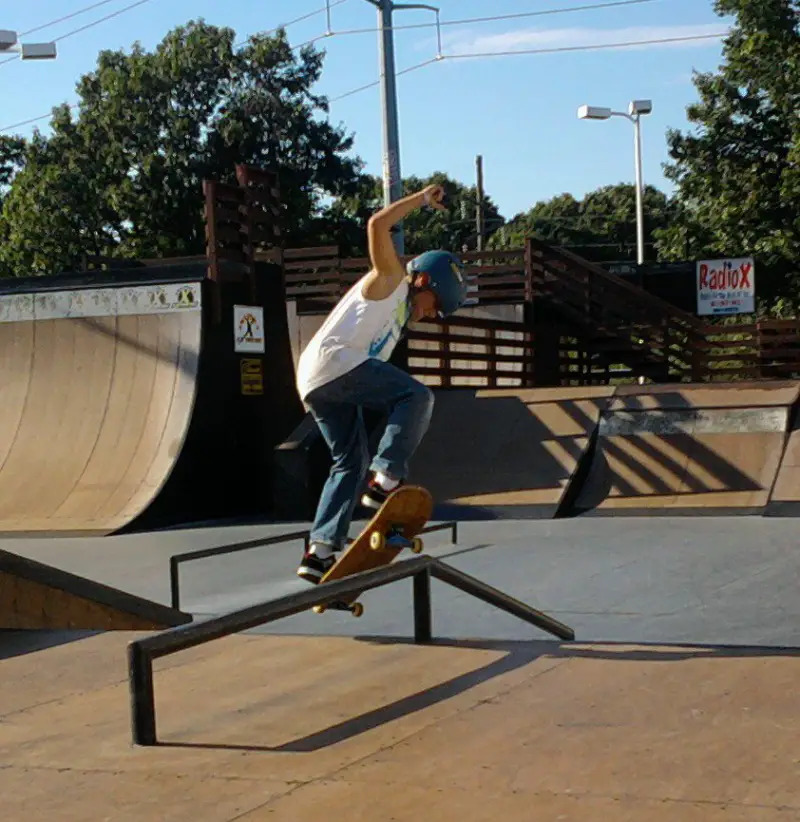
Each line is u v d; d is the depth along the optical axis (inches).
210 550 266.5
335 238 1700.3
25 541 445.1
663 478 450.6
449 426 511.5
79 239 1641.2
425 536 396.2
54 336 548.7
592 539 372.8
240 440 526.6
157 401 512.1
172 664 189.9
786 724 138.3
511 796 116.6
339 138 1715.1
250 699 163.8
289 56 1692.9
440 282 185.3
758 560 313.4
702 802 112.3
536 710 149.6
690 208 1253.7
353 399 183.8
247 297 538.3
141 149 1643.7
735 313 1055.6
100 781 128.8
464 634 227.3
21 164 1875.0
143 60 1641.2
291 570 345.7
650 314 733.3
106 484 493.0
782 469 434.3
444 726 144.2
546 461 473.4
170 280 520.7
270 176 558.9
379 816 112.9
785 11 1115.3
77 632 219.0
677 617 238.4
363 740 140.1
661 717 143.6
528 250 732.7
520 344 666.2
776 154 1165.7
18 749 143.3
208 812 116.8
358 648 195.9
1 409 544.4
